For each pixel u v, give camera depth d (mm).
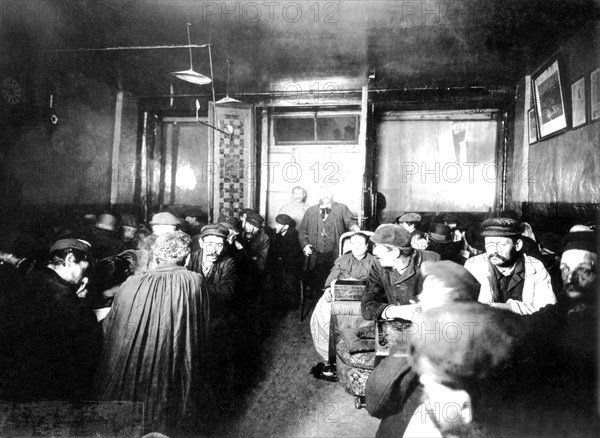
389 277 2619
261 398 3000
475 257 2814
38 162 5055
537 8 4066
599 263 2191
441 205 7215
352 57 5566
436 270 1685
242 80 6703
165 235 2430
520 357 1659
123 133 6914
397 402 1595
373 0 4039
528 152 5859
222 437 2461
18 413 2170
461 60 5578
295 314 5246
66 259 2594
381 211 7297
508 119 6496
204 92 7152
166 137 7758
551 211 4988
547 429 1559
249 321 4629
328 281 4023
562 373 1665
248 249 5363
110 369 2162
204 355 2432
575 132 4402
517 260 2713
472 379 1557
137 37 4906
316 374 3438
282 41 5051
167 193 7785
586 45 4141
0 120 4473
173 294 2240
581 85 4242
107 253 4121
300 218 7328
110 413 2156
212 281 3406
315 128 7480
